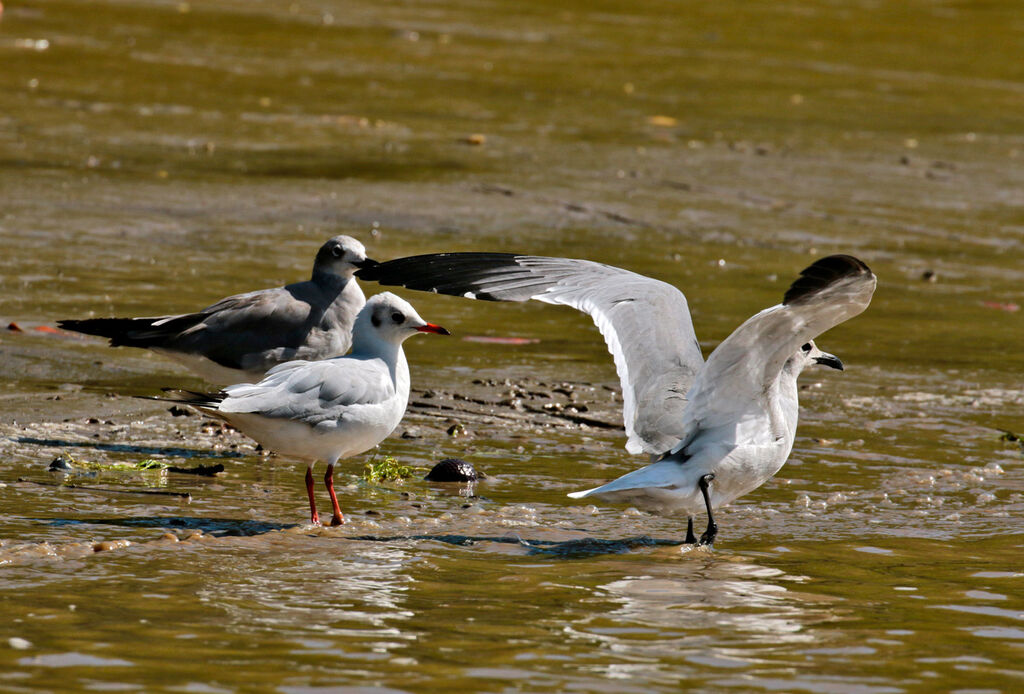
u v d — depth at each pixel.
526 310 19.28
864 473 12.16
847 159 31.09
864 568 9.27
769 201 26.72
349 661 7.05
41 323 15.95
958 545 9.95
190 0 44.03
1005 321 19.61
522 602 8.24
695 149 30.89
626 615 8.04
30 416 12.70
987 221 26.42
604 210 24.83
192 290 17.84
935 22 53.19
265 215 22.64
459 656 7.21
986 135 34.91
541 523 10.31
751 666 7.21
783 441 9.45
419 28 43.06
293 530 9.78
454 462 11.59
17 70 32.81
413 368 15.52
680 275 20.80
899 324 19.22
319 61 37.25
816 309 7.92
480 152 28.83
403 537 9.77
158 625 7.51
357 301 13.49
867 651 7.50
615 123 32.97
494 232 22.53
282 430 9.95
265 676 6.79
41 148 25.98
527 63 39.44
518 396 14.62
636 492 9.17
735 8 52.75
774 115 35.47
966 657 7.44
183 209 22.59
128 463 11.45
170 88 32.56
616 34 45.53
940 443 13.34
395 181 25.69
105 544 9.05
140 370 14.71
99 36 37.66
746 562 9.35
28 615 7.58
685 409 9.05
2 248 19.36
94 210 22.06
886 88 40.53
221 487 10.98
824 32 49.66
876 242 24.28
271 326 12.97
